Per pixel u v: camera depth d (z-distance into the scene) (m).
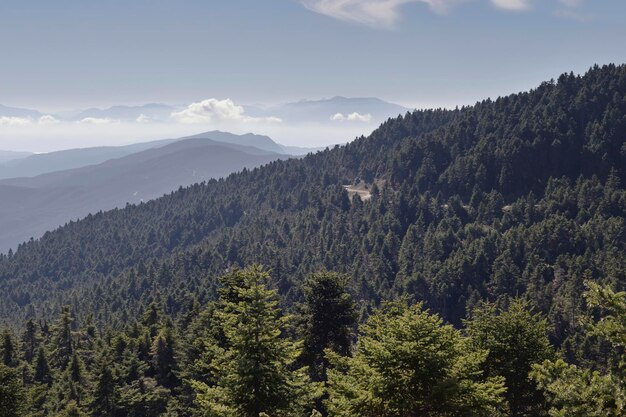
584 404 13.26
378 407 17.30
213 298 135.62
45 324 98.44
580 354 80.56
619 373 13.78
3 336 64.25
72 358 64.75
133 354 60.75
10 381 32.19
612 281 106.38
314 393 19.36
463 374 17.06
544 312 110.00
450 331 17.64
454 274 130.25
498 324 29.89
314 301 36.91
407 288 132.00
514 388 28.34
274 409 18.77
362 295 135.12
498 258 131.25
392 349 16.52
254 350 18.88
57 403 55.25
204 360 35.28
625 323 13.67
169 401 50.88
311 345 36.38
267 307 19.59
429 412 17.11
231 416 18.19
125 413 53.53
